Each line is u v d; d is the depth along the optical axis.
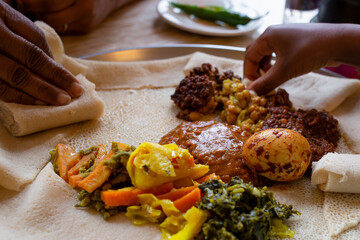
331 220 0.30
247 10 0.64
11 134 0.37
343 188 0.31
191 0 0.64
